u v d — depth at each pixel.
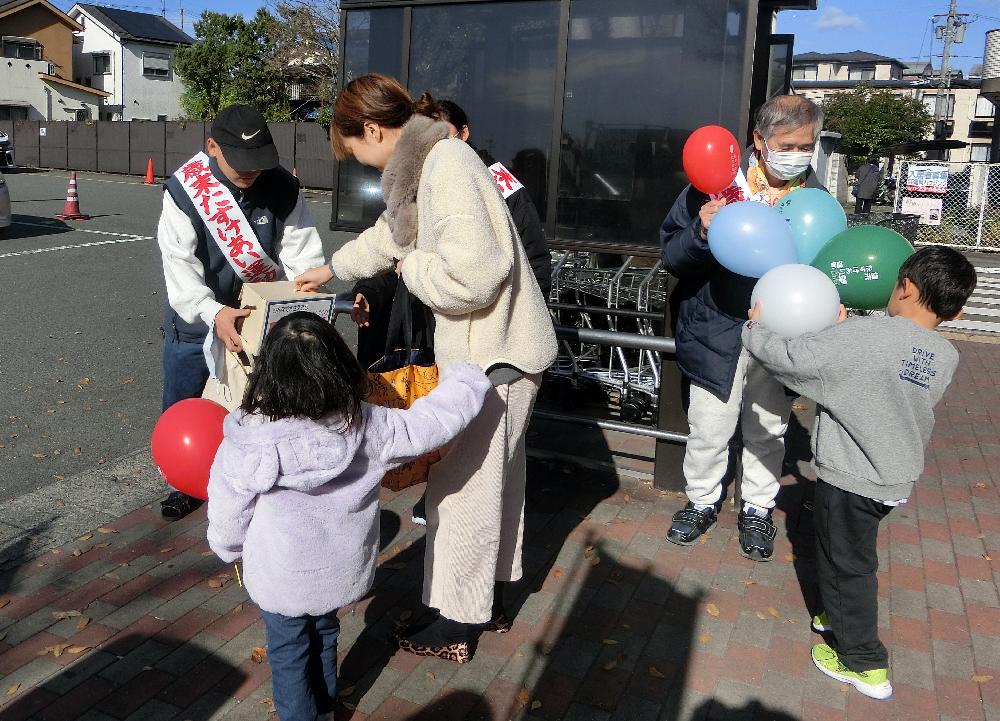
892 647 3.16
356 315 3.56
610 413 5.54
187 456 2.67
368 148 2.68
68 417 5.50
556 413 4.50
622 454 4.84
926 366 2.62
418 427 2.39
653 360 5.26
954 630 3.28
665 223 3.59
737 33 4.36
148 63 46.03
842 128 29.42
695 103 4.50
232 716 2.72
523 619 3.28
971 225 16.88
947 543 4.01
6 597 3.34
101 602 3.33
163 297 9.25
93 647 3.04
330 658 2.58
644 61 4.55
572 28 4.66
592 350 5.50
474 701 2.81
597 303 5.39
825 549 2.86
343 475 2.31
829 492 2.81
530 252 3.36
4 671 2.90
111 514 4.08
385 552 3.78
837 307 2.79
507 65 4.87
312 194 24.00
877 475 2.68
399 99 2.62
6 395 5.88
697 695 2.86
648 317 4.68
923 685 2.94
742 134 4.42
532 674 2.96
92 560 3.65
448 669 2.97
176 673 2.91
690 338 3.65
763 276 2.87
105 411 5.64
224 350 3.31
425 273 2.51
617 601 3.41
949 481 4.80
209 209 3.43
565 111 4.73
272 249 3.66
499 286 2.56
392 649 3.08
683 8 4.43
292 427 2.20
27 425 5.33
